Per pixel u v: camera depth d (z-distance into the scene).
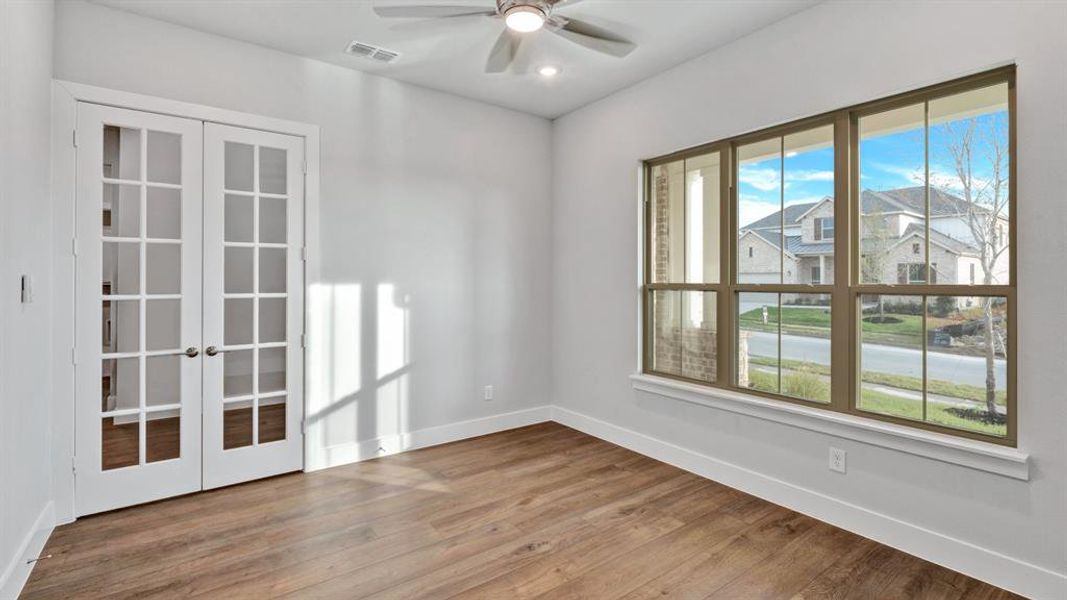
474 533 2.62
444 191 4.07
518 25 2.31
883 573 2.27
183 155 3.02
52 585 2.15
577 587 2.18
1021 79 2.09
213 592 2.12
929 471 2.36
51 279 2.62
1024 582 2.08
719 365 3.38
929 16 2.34
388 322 3.80
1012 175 2.18
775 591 2.15
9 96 2.04
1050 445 2.03
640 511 2.88
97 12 2.76
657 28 3.01
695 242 3.57
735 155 3.31
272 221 4.29
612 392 4.11
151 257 3.89
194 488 3.07
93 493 2.77
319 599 2.08
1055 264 2.02
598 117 4.20
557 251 4.67
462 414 4.20
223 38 3.13
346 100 3.59
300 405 3.44
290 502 2.97
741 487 3.16
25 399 2.25
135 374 3.96
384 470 3.48
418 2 2.82
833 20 2.68
